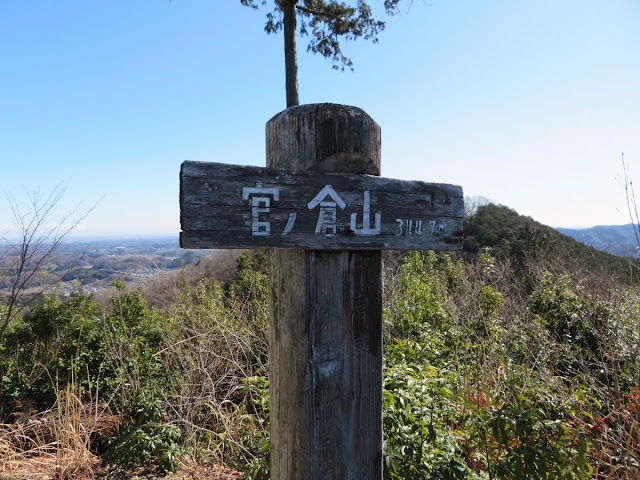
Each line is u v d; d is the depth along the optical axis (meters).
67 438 3.34
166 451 3.14
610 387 2.78
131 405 3.94
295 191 1.20
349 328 1.36
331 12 8.34
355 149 1.35
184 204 1.06
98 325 5.20
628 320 3.99
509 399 2.26
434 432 1.99
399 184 1.38
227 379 4.14
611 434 2.42
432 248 1.47
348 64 8.89
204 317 5.30
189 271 10.63
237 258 10.65
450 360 3.72
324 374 1.31
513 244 12.89
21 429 3.63
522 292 6.93
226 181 1.11
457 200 1.53
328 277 1.31
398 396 2.07
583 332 4.09
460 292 7.13
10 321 4.85
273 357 1.43
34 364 4.60
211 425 3.81
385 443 1.87
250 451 3.00
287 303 1.34
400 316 5.50
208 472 3.09
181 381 3.98
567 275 5.28
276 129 1.38
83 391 4.39
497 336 4.23
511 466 1.90
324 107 1.33
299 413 1.31
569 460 2.03
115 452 3.22
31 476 2.97
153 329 5.46
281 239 1.18
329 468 1.33
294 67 8.12
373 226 1.33
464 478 1.88
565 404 2.30
